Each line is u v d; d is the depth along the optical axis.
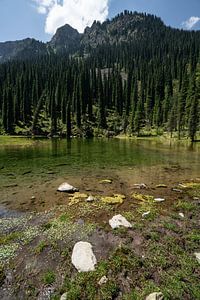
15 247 12.30
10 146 69.31
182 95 92.69
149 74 168.00
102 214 16.52
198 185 24.55
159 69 162.88
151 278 9.59
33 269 10.53
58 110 132.50
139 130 111.25
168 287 9.02
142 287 9.12
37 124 113.94
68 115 107.31
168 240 12.34
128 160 41.59
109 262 10.53
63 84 146.38
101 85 146.38
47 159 42.88
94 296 8.79
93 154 49.88
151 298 8.37
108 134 113.62
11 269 10.55
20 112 122.44
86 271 10.09
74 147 65.62
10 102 108.31
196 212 16.75
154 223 14.63
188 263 10.39
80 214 16.55
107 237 13.05
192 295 8.68
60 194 21.45
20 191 22.45
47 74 171.12
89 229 14.04
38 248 12.02
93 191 22.45
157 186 24.17
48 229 14.24
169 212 16.75
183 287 8.99
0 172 31.14
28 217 16.28
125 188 23.56
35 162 39.47
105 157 45.31
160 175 29.55
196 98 80.12
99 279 9.55
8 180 26.70
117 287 9.13
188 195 21.19
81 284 9.38
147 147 65.19
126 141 88.25
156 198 20.09
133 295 8.71
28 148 63.53
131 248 11.67
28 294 9.21
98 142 83.75
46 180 26.75
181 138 88.56
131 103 135.00
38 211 17.41
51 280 9.79
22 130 111.19
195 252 11.36
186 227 14.19
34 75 163.25
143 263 10.38
